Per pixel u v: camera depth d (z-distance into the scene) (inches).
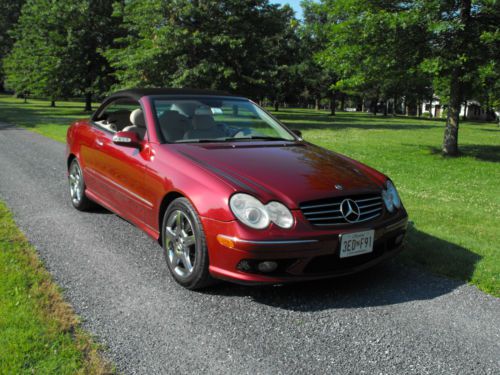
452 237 202.5
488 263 171.6
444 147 543.5
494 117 2485.2
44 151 439.2
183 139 171.0
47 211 227.8
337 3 524.1
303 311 133.1
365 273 162.9
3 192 263.4
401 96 2325.3
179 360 106.7
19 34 1702.8
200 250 136.3
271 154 162.1
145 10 927.7
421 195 300.8
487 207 272.8
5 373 97.5
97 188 207.5
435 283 155.4
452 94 534.9
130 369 102.7
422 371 105.8
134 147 170.1
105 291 141.7
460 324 128.0
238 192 132.2
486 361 110.5
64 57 1390.3
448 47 498.3
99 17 1414.9
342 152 532.4
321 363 107.7
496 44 474.3
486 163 481.7
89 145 211.8
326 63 563.8
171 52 904.9
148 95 189.8
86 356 106.3
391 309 135.8
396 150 565.3
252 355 109.8
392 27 454.3
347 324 126.2
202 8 933.2
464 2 473.4
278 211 130.0
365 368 106.2
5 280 143.3
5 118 926.4
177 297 139.5
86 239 188.5
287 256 128.1
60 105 1841.8
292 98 2310.5
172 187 147.0
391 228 146.4
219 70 898.7
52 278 149.0
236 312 131.3
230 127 187.9
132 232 199.3
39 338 111.8
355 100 2736.2
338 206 137.3
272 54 1715.1
